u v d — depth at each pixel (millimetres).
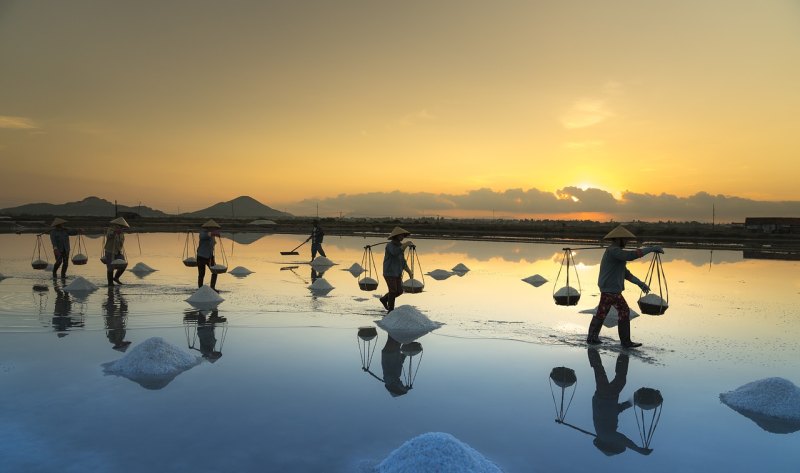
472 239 34969
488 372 5504
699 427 4156
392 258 8617
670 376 5441
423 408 4457
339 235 39000
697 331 7586
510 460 3535
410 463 3205
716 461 3574
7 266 14453
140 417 4160
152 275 13070
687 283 13109
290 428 3988
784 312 9133
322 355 6059
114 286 11000
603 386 5102
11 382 4945
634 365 5816
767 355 6289
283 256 19344
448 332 7336
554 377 5363
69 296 9688
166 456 3494
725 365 5859
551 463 3506
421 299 10141
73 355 5863
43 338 6605
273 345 6484
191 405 4438
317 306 9094
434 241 32375
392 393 4816
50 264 15156
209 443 3699
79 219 64188
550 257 20703
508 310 9039
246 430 3936
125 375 5199
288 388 4906
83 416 4160
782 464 3539
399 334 7180
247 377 5219
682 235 39406
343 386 4992
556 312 8914
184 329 7223
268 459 3473
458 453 3246
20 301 9102
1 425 3967
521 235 40281
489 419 4246
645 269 16500
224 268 11094
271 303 9320
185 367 5480
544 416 4328
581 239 35438
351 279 12953
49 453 3516
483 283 12562
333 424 4078
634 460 3572
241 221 79000
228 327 7402
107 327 7242
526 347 6551
